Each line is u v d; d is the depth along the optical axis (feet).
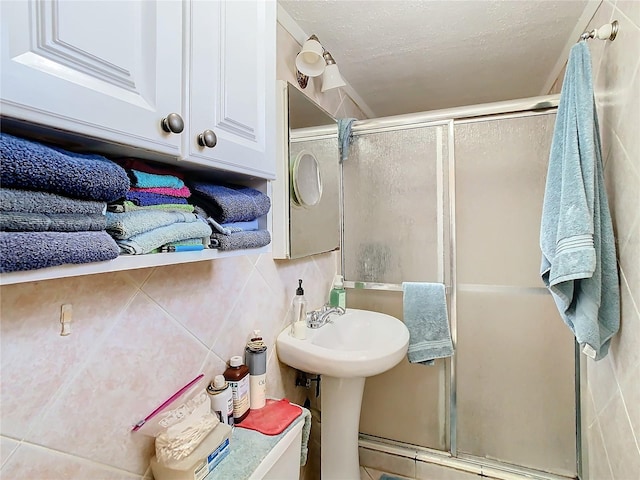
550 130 4.75
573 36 4.84
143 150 1.73
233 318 3.42
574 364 4.70
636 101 3.10
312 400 4.99
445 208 5.29
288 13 4.32
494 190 5.03
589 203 3.27
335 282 5.65
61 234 1.43
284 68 4.44
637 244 3.15
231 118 2.26
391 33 4.79
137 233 1.82
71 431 2.02
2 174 1.24
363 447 5.60
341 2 4.12
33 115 1.25
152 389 2.54
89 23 1.42
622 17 3.36
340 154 5.84
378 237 5.72
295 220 4.37
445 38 4.91
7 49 1.18
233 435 3.00
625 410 3.45
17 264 1.25
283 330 4.30
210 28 2.07
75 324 2.05
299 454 3.31
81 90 1.40
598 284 3.34
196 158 1.98
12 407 1.76
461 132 5.21
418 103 7.45
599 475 4.16
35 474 1.85
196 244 2.23
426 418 5.41
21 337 1.80
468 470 5.02
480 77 6.21
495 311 5.04
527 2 4.12
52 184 1.38
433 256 5.38
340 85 4.90
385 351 3.79
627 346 3.36
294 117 4.38
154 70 1.70
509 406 4.98
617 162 3.51
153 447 2.52
